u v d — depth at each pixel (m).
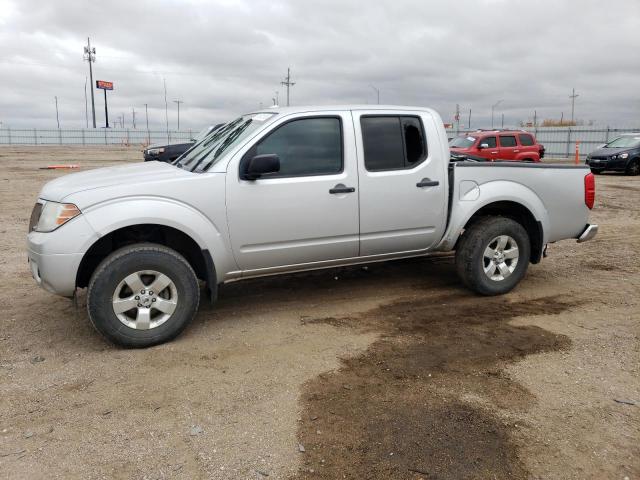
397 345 4.34
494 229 5.38
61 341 4.44
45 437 3.09
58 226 4.07
